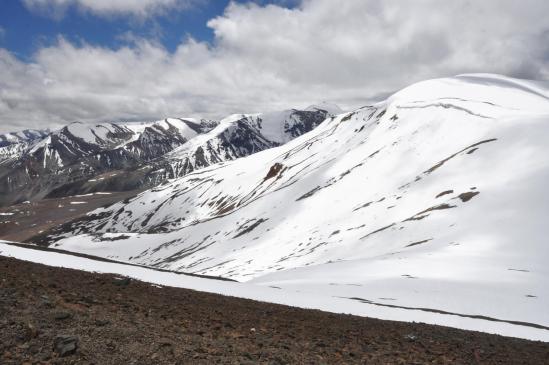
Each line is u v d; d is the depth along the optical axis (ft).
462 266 183.32
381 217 387.34
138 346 31.55
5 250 116.88
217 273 416.05
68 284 55.16
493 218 257.34
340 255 320.09
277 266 366.63
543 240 211.61
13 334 29.50
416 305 124.47
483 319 107.55
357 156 651.25
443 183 375.66
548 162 328.29
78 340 29.89
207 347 34.45
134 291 62.80
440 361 43.52
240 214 649.61
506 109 550.77
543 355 58.49
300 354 37.52
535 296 139.85
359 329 61.77
